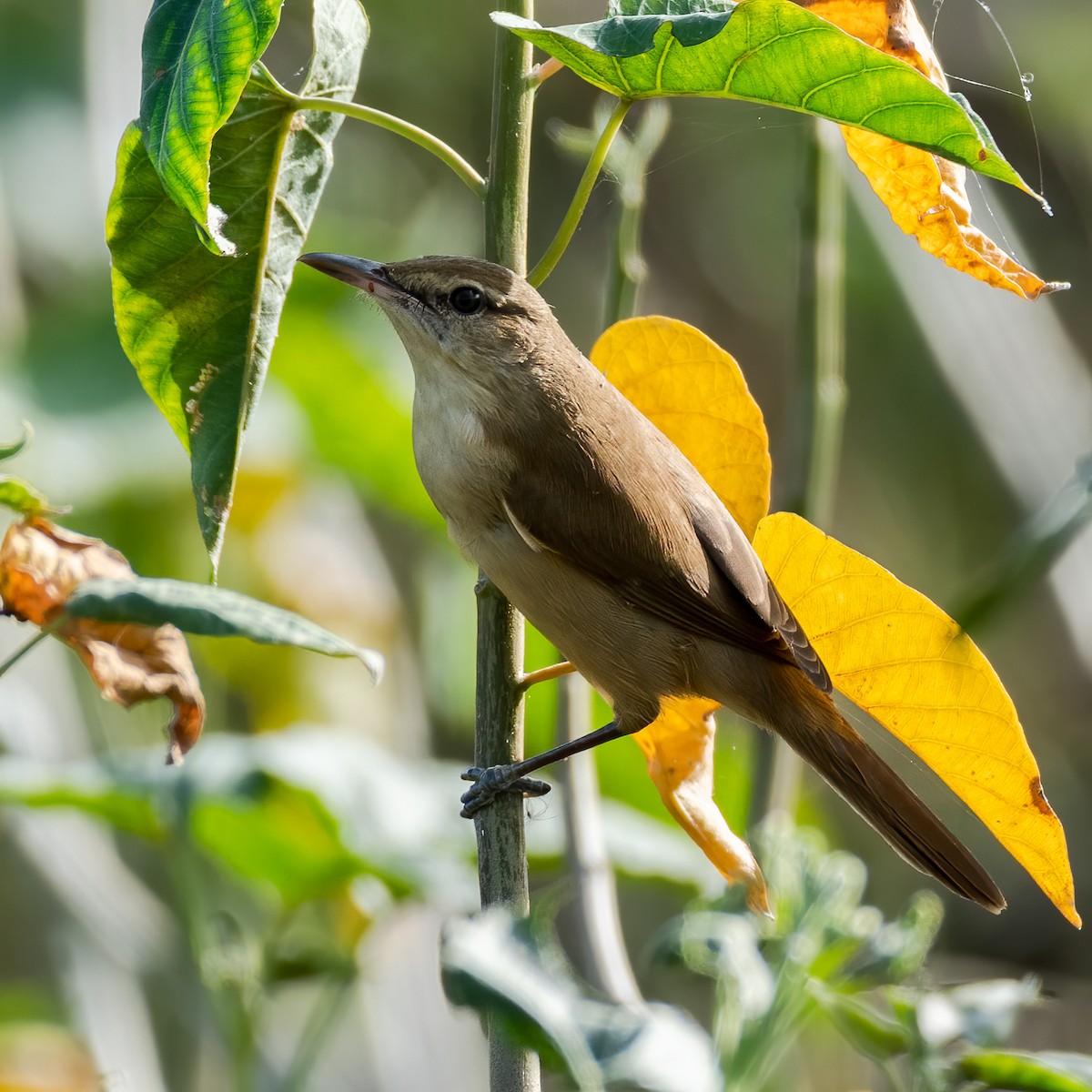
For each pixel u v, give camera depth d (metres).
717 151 18.12
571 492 7.25
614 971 6.90
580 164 17.75
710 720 7.31
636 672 7.33
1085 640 14.68
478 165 18.08
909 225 6.12
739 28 4.87
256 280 5.83
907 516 17.52
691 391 6.71
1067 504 5.39
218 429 5.86
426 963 10.90
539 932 4.19
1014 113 17.05
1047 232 17.02
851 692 6.33
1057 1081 5.59
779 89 5.09
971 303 14.41
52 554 5.72
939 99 4.88
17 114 14.16
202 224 4.82
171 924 10.51
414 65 18.17
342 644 4.81
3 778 8.25
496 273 7.60
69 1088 8.08
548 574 7.36
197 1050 10.51
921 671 6.13
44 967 10.00
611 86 5.32
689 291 18.11
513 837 5.86
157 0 5.02
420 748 12.42
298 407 12.34
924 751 6.30
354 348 12.08
